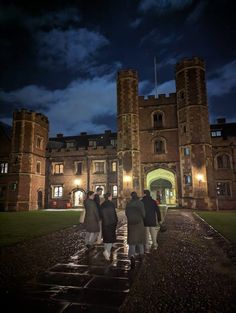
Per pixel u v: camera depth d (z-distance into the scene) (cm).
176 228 1123
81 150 3142
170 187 3048
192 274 504
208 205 2275
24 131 2888
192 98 2530
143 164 2700
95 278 489
